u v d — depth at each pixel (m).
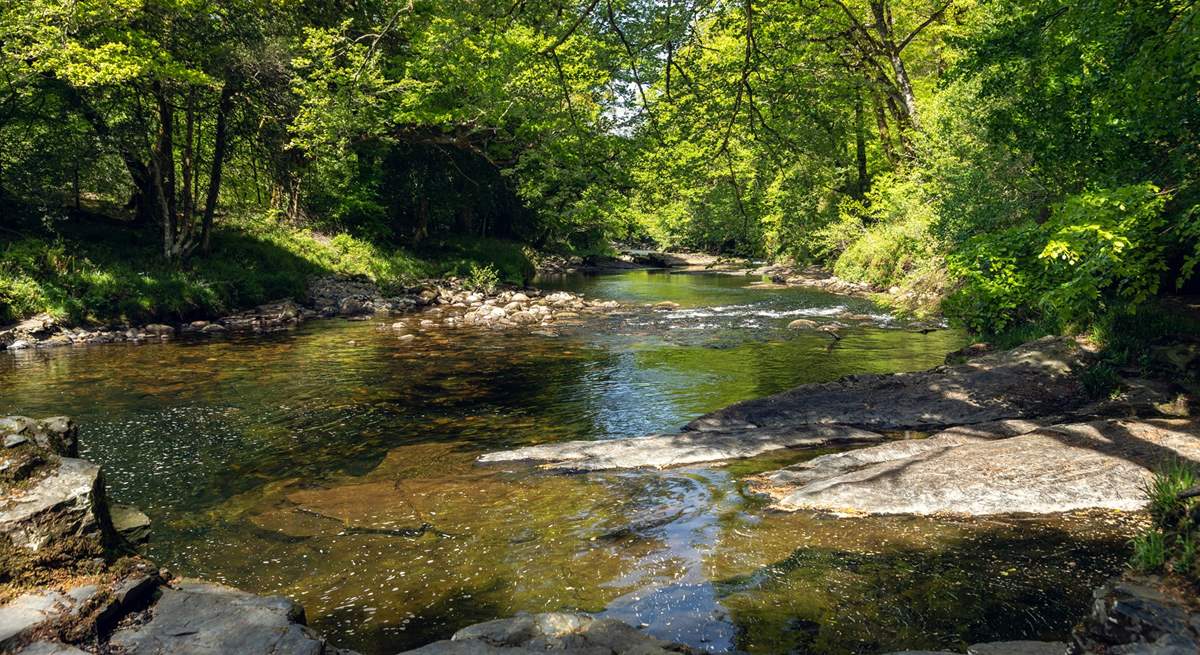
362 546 5.82
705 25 6.95
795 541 5.73
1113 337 10.30
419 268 31.47
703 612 4.62
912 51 28.02
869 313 21.64
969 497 6.38
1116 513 6.07
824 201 33.47
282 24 24.20
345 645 4.29
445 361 14.81
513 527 6.19
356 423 10.01
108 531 3.90
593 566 5.38
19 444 3.91
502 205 41.16
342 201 31.03
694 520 6.26
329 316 22.77
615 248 68.06
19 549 3.44
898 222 26.70
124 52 18.92
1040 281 8.23
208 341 17.38
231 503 6.92
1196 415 8.31
